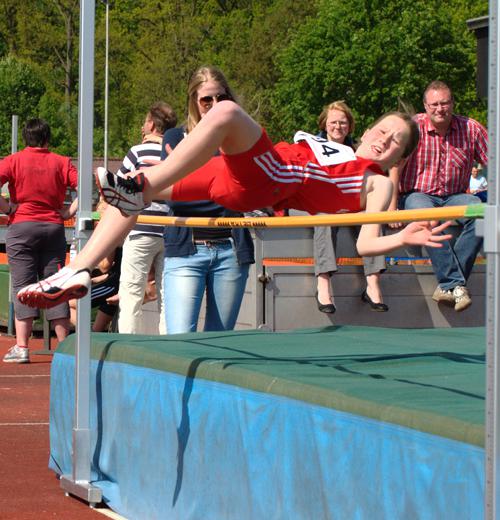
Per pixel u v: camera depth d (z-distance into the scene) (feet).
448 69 255.50
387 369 19.08
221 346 22.77
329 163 19.76
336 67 252.21
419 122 36.06
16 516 22.06
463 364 20.16
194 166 17.85
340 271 36.29
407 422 13.91
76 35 338.95
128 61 347.15
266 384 17.35
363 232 18.57
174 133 26.78
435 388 16.16
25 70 331.98
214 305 27.73
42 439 30.68
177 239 27.22
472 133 36.19
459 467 12.92
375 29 253.44
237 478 17.95
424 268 37.22
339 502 15.24
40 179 45.24
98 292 43.62
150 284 38.86
